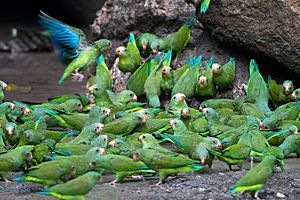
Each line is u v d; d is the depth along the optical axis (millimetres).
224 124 13281
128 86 15570
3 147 11867
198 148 11188
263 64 15844
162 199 9906
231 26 15180
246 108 13781
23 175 10047
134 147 11508
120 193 10297
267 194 10109
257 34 14836
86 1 32719
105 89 14953
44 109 13867
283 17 14414
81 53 15070
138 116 13047
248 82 14844
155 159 10609
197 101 15281
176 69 16141
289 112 13469
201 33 16859
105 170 10797
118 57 16250
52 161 10250
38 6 34438
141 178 11211
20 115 14180
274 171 11477
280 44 14609
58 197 9258
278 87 14844
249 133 11711
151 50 16500
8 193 10383
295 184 10641
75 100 14641
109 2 19156
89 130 12109
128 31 18453
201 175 11273
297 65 14688
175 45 16141
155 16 17703
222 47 16344
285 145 12172
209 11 15453
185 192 10258
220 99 14688
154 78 15305
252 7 14758
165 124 13133
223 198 9906
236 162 11375
